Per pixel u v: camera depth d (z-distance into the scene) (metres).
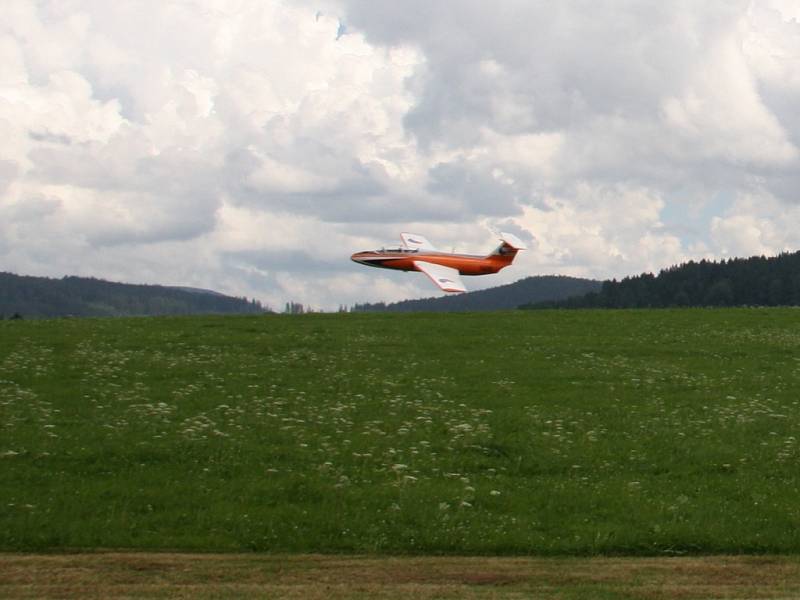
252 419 23.92
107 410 24.78
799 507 17.45
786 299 148.62
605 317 51.34
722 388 30.98
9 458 19.19
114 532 15.23
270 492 17.59
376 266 77.38
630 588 13.27
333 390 29.08
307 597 12.56
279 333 43.16
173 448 20.41
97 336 40.66
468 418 25.05
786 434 24.12
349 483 18.28
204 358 35.22
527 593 12.97
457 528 15.88
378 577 13.63
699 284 159.38
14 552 14.48
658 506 17.38
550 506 17.30
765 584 13.58
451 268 77.38
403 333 43.91
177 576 13.44
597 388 30.42
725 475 19.95
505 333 44.25
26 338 39.44
